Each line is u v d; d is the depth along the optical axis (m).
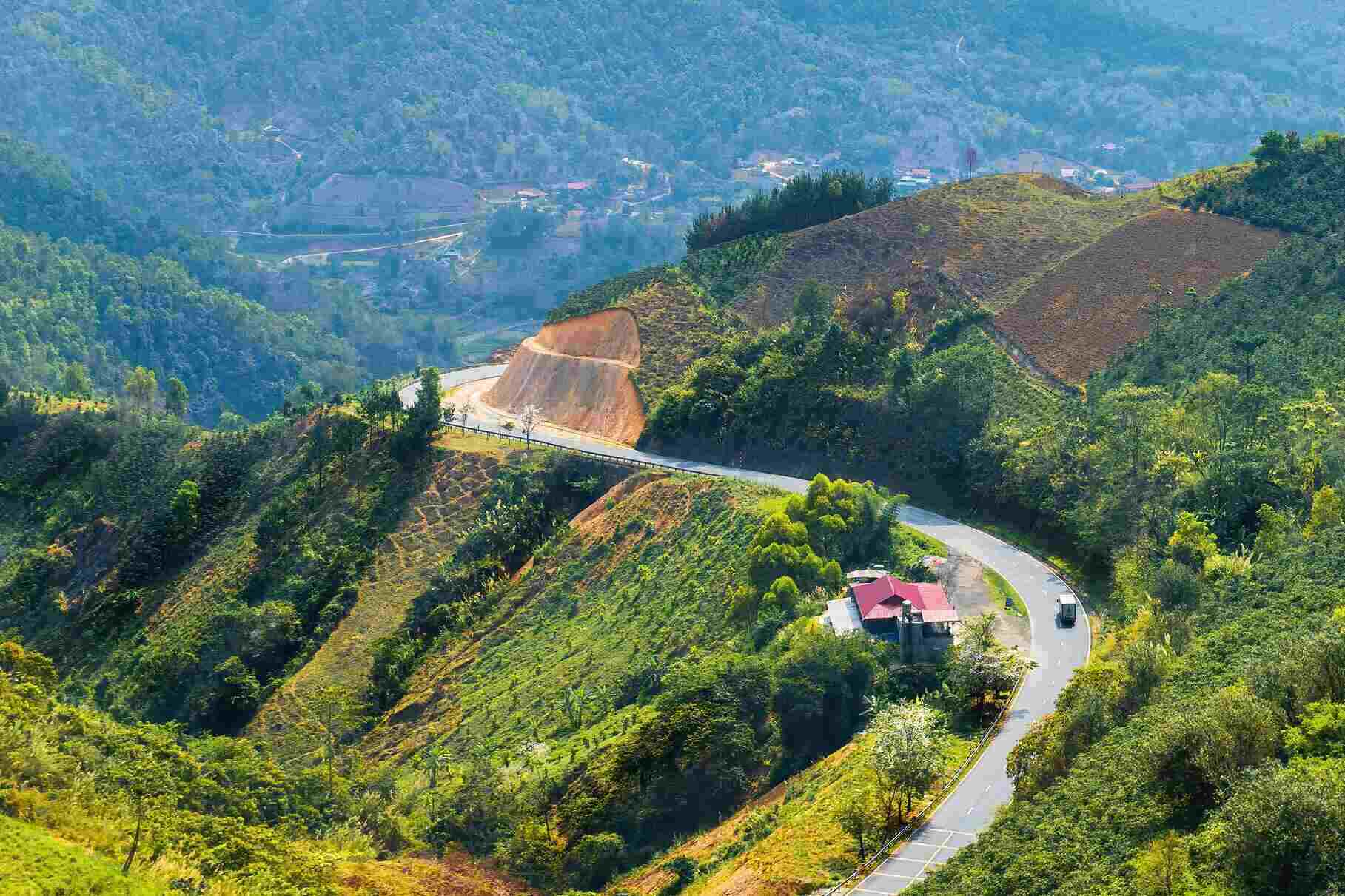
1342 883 60.22
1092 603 124.00
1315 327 154.75
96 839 80.75
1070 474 140.12
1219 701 74.88
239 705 149.50
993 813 88.19
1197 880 65.31
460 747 131.38
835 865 83.56
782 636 117.25
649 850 102.75
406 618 159.00
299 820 107.38
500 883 101.00
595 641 140.62
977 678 104.88
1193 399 140.25
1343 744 69.19
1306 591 95.94
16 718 98.44
